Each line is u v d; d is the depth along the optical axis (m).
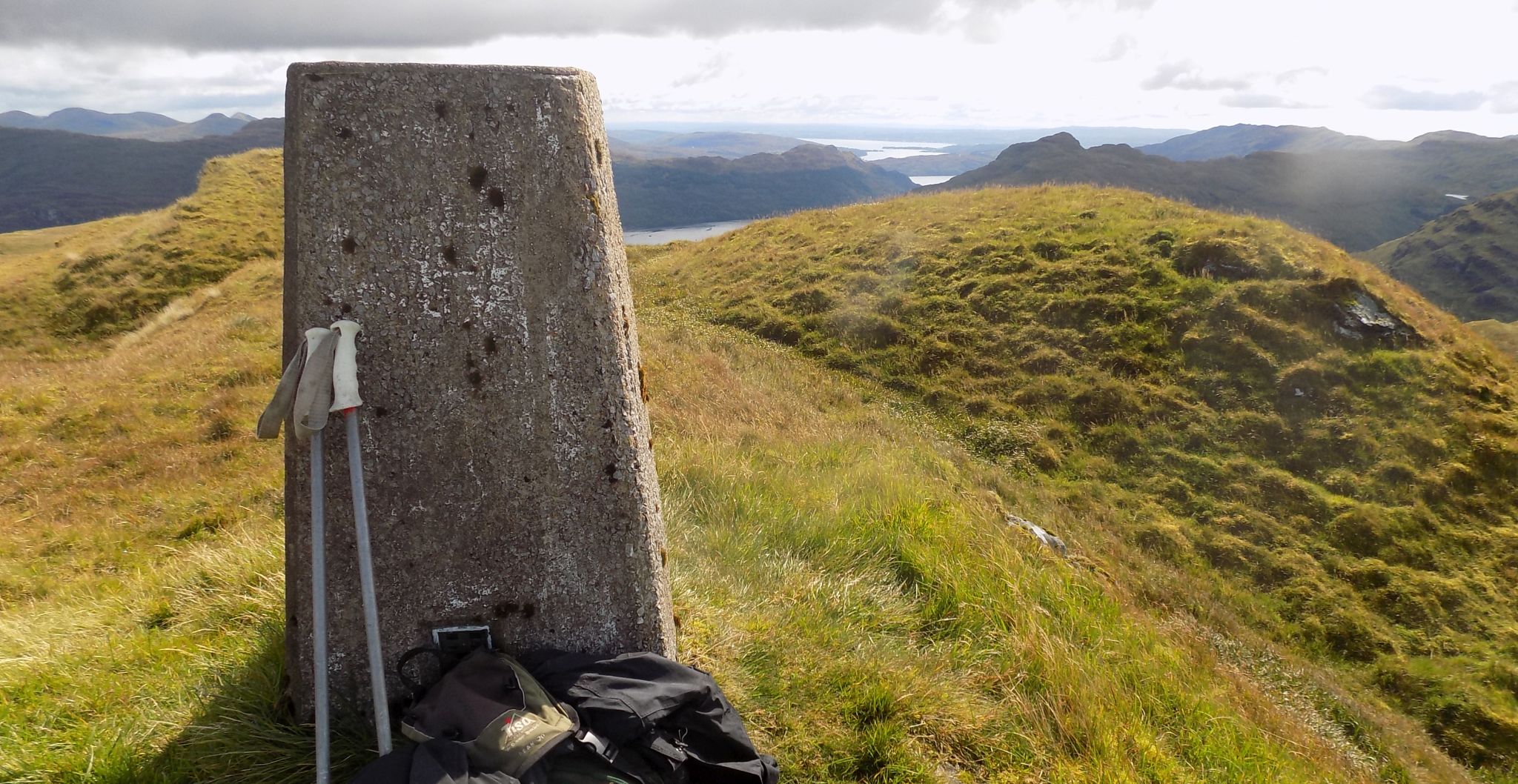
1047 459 14.65
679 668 2.55
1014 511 12.45
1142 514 13.43
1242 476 14.23
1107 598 5.94
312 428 2.03
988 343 17.91
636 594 2.75
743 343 18.47
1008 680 3.90
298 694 2.55
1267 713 6.43
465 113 2.30
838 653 3.83
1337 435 14.95
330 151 2.20
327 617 2.39
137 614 3.70
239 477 8.45
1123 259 19.72
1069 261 20.12
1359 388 15.84
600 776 2.18
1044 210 23.55
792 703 3.38
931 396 16.61
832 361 18.00
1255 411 15.49
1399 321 17.25
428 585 2.52
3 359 19.86
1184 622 9.98
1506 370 16.86
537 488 2.57
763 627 3.93
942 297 19.59
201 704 2.76
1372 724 8.98
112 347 20.92
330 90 2.18
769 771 2.45
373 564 2.45
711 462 6.63
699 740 2.44
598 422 2.61
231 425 10.30
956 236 22.67
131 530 7.14
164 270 24.89
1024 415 15.82
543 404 2.53
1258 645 10.30
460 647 2.56
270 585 3.71
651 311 20.84
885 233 23.94
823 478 6.96
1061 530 12.27
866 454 9.33
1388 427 15.05
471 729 2.10
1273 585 12.25
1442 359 16.39
